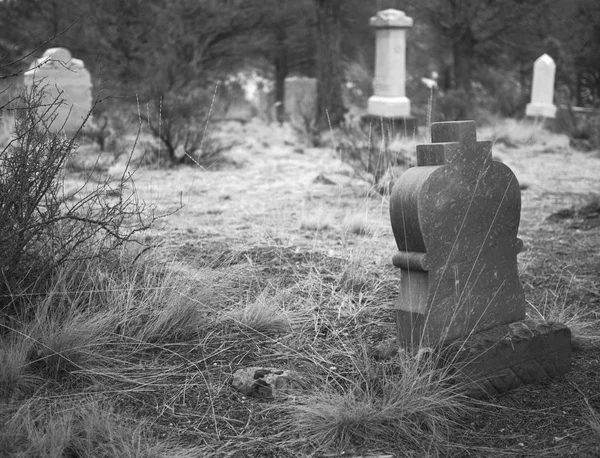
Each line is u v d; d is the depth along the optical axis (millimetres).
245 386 3988
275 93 27594
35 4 19297
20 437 3367
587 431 3707
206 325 4688
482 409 3996
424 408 3758
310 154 14680
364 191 9805
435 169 4051
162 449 3424
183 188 9836
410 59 28172
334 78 18594
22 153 4406
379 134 17062
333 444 3582
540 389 4266
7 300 4387
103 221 4828
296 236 6879
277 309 4863
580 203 9609
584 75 28641
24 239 4422
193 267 5492
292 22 22703
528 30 22375
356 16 22938
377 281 5625
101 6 20047
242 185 10453
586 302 5570
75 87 13039
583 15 23859
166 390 3982
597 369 4512
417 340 4172
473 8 21391
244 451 3504
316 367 4262
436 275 4125
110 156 12078
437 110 20625
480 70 26391
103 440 3447
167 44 20391
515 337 4273
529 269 6352
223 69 24109
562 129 20312
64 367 4023
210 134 14219
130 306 4586
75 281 4711
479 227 4289
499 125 20344
